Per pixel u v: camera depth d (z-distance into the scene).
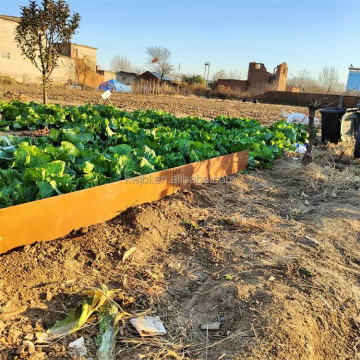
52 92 32.22
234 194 5.73
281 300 3.04
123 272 3.38
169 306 3.04
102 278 3.25
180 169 5.26
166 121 11.87
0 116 10.52
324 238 4.43
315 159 8.24
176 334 2.75
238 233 4.39
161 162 5.78
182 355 2.55
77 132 7.66
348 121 11.04
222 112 24.08
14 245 3.21
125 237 3.85
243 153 6.94
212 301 3.09
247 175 6.70
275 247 4.08
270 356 2.51
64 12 14.48
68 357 2.42
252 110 28.59
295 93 48.19
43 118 10.28
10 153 5.20
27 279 2.97
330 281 3.46
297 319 2.85
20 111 11.13
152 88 48.31
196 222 4.57
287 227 4.68
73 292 2.97
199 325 2.85
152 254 3.78
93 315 2.81
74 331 2.62
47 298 2.87
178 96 46.72
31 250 3.22
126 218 4.16
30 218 3.29
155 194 4.84
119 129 9.08
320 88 48.09
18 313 2.68
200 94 55.38
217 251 3.90
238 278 3.40
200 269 3.59
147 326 2.76
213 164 6.06
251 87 62.81
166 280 3.38
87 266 3.35
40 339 2.49
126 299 3.01
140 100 30.95
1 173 4.10
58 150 5.04
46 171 4.08
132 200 4.42
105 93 15.70
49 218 3.45
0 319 2.59
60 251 3.35
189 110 24.08
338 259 3.98
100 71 59.72
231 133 9.79
